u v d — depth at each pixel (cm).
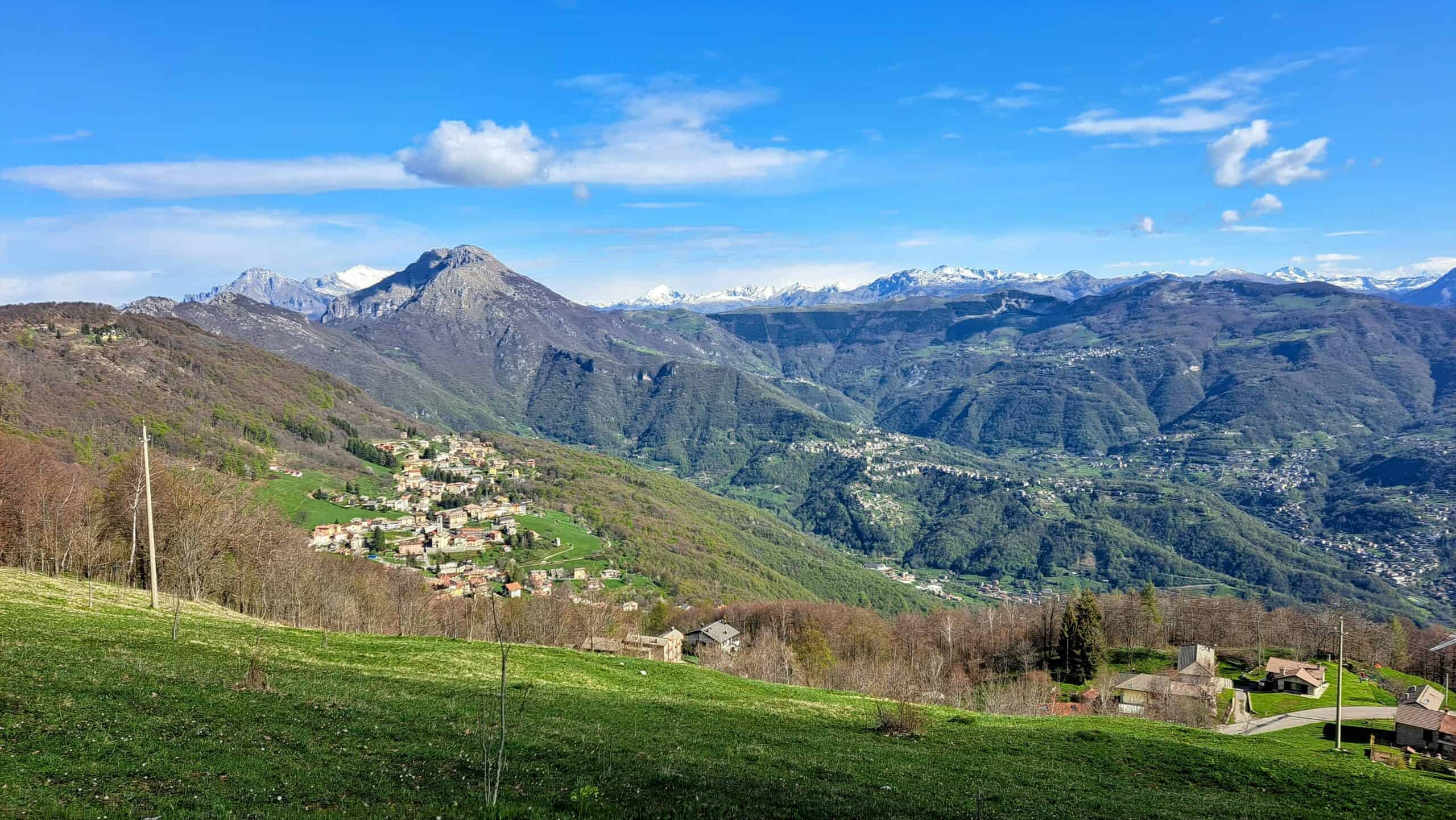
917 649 15212
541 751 3453
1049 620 15225
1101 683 11312
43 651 3862
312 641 6075
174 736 2842
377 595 13088
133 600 6862
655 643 11706
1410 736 8469
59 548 8619
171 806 2150
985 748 5269
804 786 3475
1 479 8706
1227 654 14575
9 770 2267
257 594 9900
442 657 6112
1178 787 4744
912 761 4500
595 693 5619
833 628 15850
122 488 9544
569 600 17175
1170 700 9556
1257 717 10038
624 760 3488
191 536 8675
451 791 2606
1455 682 13588
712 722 5019
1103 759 5272
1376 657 15388
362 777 2680
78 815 2012
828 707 6328
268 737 3030
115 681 3484
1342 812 4509
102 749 2575
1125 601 16500
